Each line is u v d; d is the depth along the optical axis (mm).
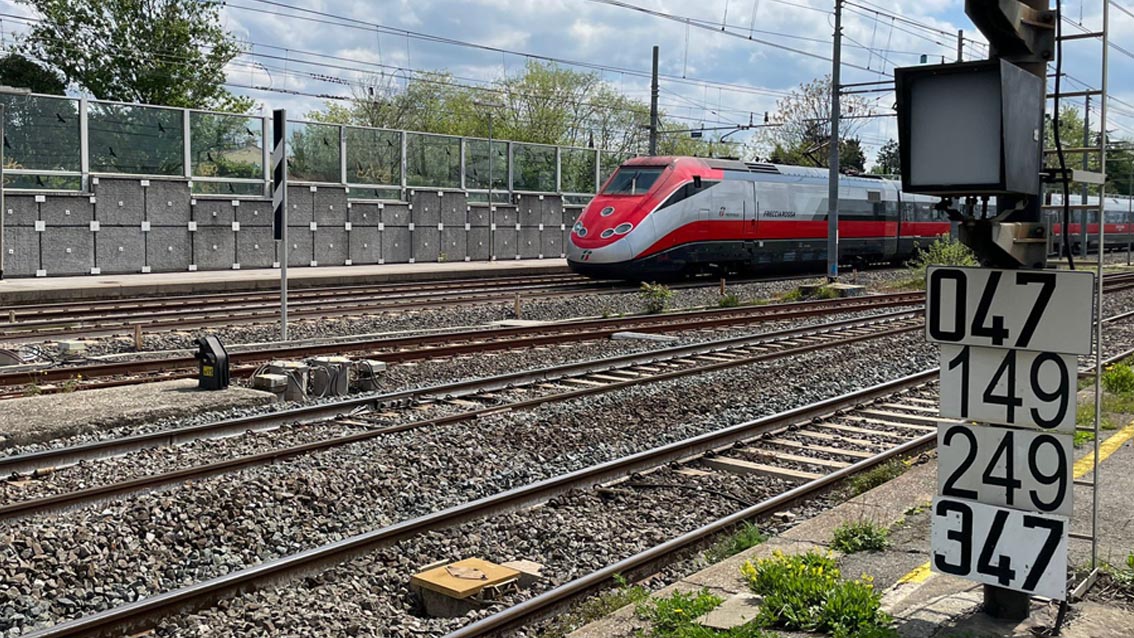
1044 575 5199
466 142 44938
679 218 32844
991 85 4754
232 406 12547
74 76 51031
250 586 6832
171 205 35156
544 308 26031
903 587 6094
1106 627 5367
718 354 17891
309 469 9484
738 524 8250
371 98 64500
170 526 7938
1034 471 5199
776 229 36719
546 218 48375
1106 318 24266
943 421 5434
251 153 37844
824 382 15070
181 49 51875
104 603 6672
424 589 6957
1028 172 4988
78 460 9945
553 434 11359
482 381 14109
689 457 10508
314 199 39062
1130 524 7250
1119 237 64750
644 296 27016
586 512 8781
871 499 8156
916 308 27297
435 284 32656
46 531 7566
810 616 5559
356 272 35562
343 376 13984
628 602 6402
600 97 75750
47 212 32062
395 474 9516
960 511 5391
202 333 19703
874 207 41875
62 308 23359
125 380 14219
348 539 7574
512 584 7016
